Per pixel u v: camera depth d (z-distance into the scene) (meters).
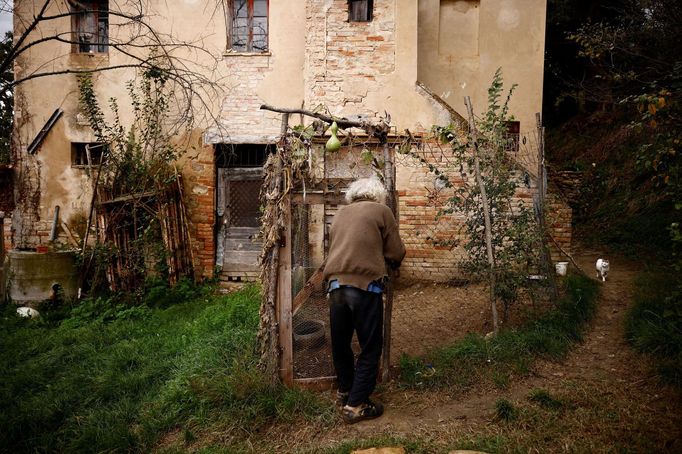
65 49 7.86
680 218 7.62
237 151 8.00
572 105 13.10
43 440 3.47
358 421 3.28
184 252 7.66
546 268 4.89
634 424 2.99
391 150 3.99
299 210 3.96
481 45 8.22
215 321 5.29
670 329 4.07
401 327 5.12
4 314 6.33
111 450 3.24
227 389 3.56
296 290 3.94
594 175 10.46
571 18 11.49
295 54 7.58
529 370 3.87
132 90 7.47
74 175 7.95
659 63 7.61
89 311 6.35
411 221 6.98
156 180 7.27
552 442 2.87
